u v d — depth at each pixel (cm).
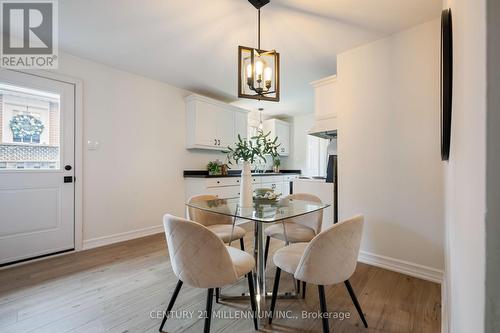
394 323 143
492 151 29
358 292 178
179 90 360
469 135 41
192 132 359
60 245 251
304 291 171
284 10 181
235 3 174
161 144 338
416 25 199
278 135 513
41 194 240
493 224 29
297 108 474
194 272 119
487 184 29
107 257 244
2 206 219
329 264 119
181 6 178
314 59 261
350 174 238
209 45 236
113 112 290
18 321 144
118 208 295
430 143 194
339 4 174
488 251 29
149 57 263
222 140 393
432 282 192
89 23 200
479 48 32
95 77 275
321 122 273
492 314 29
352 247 123
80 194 263
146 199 322
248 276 141
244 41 227
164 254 254
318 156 511
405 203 207
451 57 92
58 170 250
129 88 305
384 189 218
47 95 244
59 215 250
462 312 53
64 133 253
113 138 291
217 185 358
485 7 29
